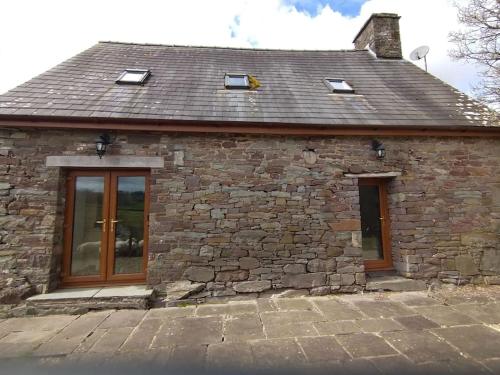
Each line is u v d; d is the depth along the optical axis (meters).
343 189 4.88
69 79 5.37
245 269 4.54
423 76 6.88
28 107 4.36
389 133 4.93
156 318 3.79
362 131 4.88
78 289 4.38
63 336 3.28
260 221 4.65
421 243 4.91
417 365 2.60
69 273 4.50
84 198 4.64
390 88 6.29
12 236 4.20
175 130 4.52
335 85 6.25
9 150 4.31
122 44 7.48
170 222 4.49
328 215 4.79
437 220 4.98
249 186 4.70
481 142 5.23
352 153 4.97
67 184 4.59
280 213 4.70
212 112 4.78
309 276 4.62
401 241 4.96
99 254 4.58
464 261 4.93
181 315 3.88
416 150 5.09
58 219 4.40
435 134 5.01
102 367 2.65
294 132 4.75
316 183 4.83
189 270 4.43
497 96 6.02
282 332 3.31
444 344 2.96
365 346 2.96
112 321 3.69
